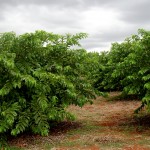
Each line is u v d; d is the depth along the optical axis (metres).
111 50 17.80
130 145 7.59
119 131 9.17
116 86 17.50
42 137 8.59
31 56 8.73
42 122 7.97
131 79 9.13
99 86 19.66
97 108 13.68
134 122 10.31
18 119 8.00
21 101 8.01
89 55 9.98
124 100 15.77
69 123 10.50
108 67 16.86
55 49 9.12
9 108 7.54
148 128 9.41
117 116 11.55
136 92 9.35
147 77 8.42
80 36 9.30
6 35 8.40
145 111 12.23
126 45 15.80
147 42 8.93
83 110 13.17
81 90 9.68
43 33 8.64
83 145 7.72
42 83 8.24
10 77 7.84
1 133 8.17
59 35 9.15
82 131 9.27
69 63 9.43
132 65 9.18
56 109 8.62
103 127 9.77
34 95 8.19
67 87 8.80
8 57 7.72
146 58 8.99
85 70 9.76
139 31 9.16
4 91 7.51
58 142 8.07
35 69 8.41
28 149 7.53
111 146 7.55
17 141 8.26
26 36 8.14
